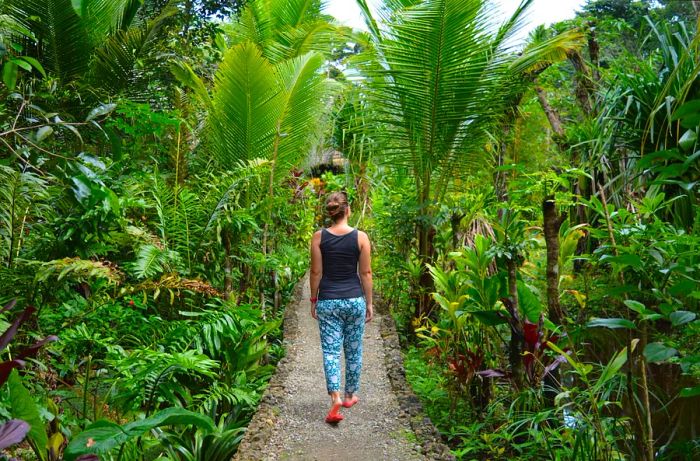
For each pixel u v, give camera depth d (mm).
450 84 7031
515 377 4395
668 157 3072
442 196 7629
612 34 8086
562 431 4250
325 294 4375
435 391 5078
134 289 4477
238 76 7219
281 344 6645
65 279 4141
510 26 7090
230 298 5754
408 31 6801
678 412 4488
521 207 4777
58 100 6582
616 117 5480
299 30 11359
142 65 8328
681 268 3197
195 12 9516
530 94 9148
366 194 12031
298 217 11242
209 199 6168
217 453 4297
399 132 7465
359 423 4371
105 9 8141
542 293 6324
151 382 4137
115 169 6207
